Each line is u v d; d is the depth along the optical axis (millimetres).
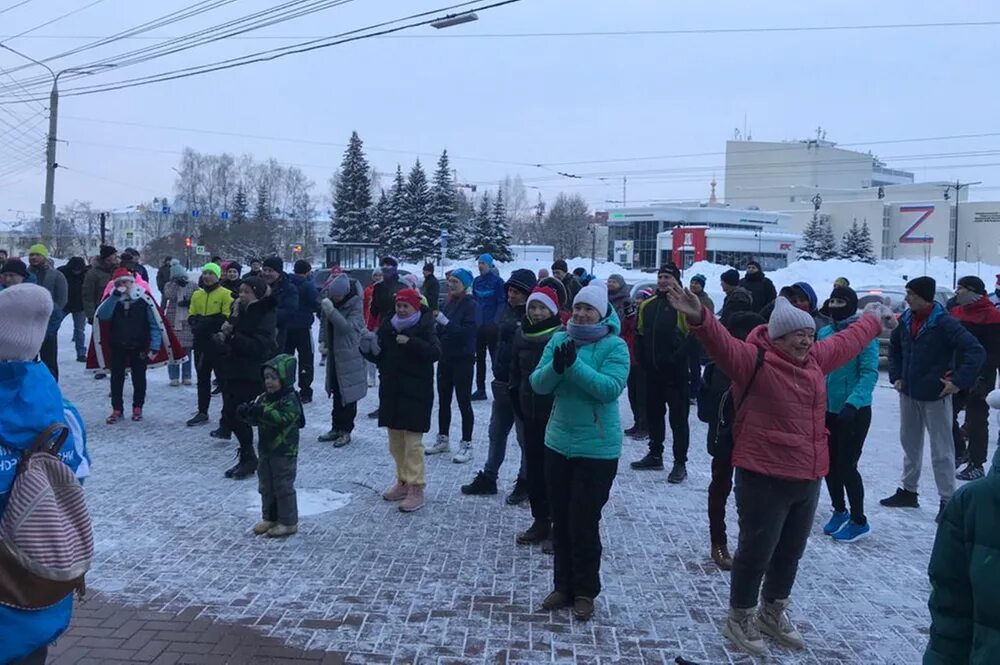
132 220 99625
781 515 4363
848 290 6371
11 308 2799
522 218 110875
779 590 4539
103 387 12492
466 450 8461
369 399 12242
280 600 4945
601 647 4426
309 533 6164
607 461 4785
